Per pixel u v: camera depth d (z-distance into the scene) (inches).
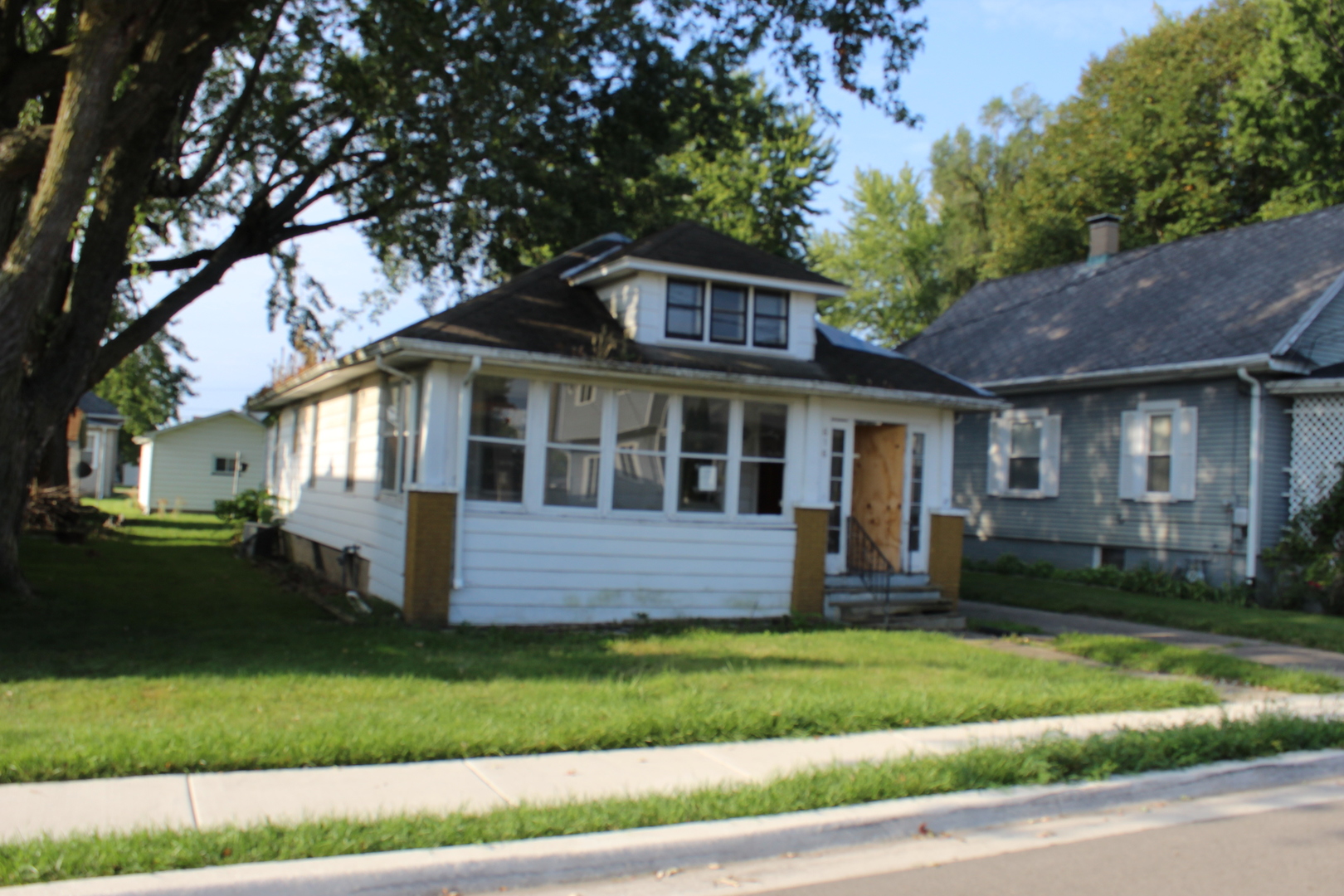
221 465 1537.9
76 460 1561.3
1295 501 709.9
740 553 550.6
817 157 1460.4
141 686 322.7
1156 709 348.8
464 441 486.9
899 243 1934.1
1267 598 700.0
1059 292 1024.9
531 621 502.0
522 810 213.8
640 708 304.7
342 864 183.3
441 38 577.0
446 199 721.6
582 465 516.7
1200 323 794.2
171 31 457.7
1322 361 729.0
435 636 447.2
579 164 737.0
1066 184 1505.9
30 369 511.2
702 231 581.3
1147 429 791.1
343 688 325.7
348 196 757.9
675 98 740.7
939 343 1062.4
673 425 538.3
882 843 223.5
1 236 470.9
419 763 253.0
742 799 226.2
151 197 634.2
